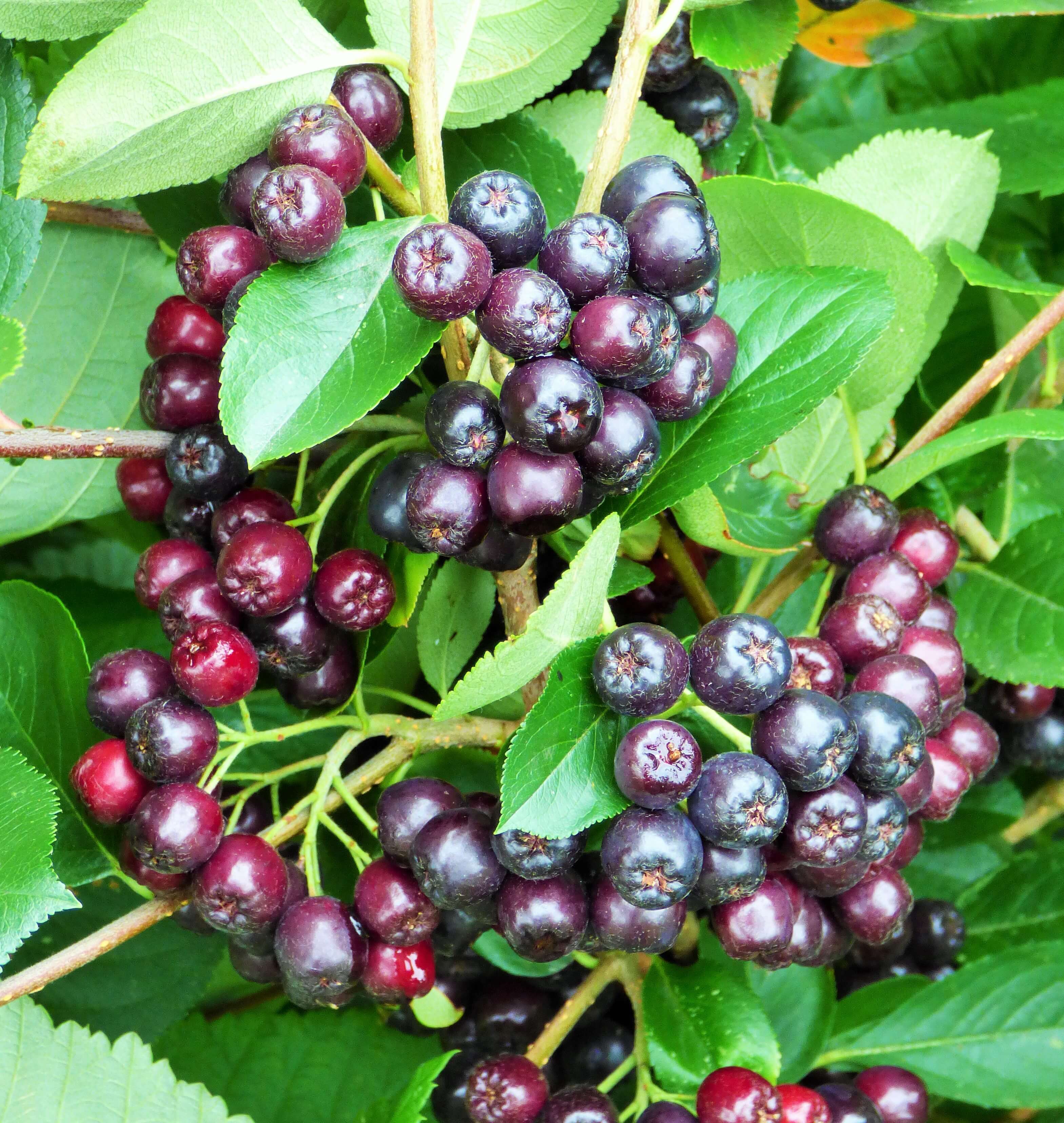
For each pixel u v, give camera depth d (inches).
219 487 9.8
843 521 10.3
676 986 10.6
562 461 8.6
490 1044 11.1
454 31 9.6
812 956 9.6
